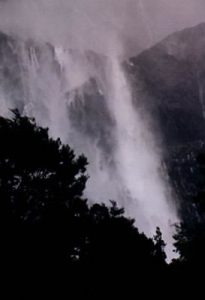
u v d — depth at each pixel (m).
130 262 8.54
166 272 9.02
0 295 6.92
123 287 8.27
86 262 8.27
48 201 8.62
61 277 7.61
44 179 8.82
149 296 8.38
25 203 8.21
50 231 7.92
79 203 8.98
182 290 8.55
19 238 7.42
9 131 8.77
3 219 7.54
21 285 7.11
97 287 8.19
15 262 7.19
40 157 8.77
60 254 7.87
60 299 7.48
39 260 7.45
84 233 8.56
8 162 8.60
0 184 8.38
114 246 8.57
